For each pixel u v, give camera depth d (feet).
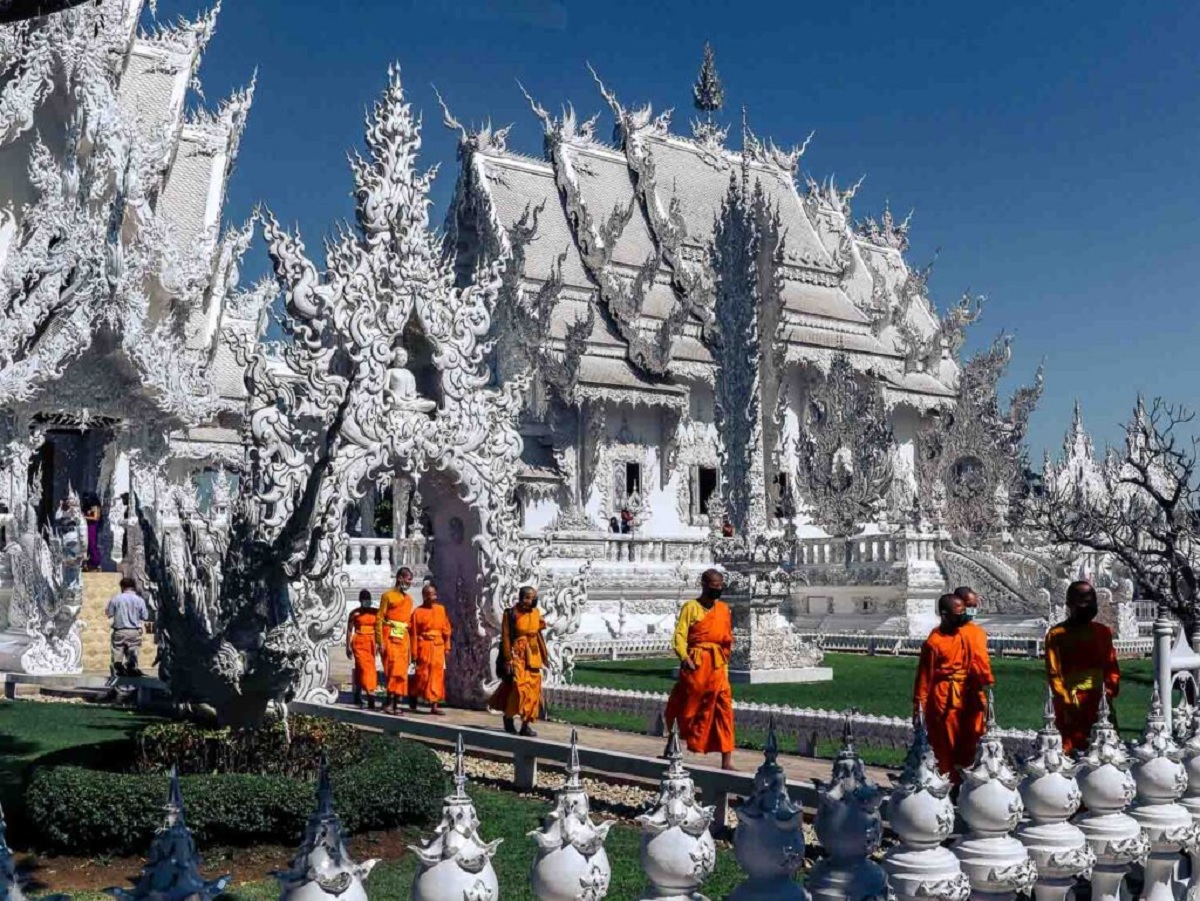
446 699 65.16
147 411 110.22
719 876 30.96
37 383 102.37
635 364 174.19
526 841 34.63
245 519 38.17
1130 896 25.08
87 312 105.09
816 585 142.82
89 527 106.42
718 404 84.79
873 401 180.24
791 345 187.11
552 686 63.93
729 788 36.47
